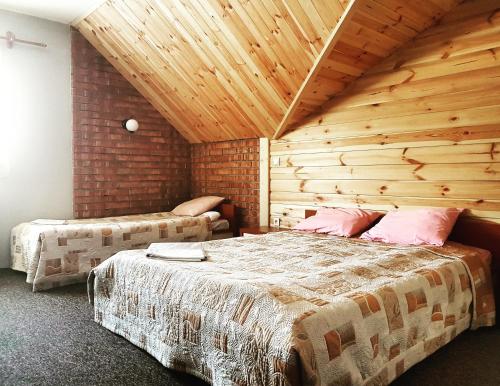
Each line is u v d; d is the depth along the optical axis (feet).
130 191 15.14
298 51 9.37
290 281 5.67
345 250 8.02
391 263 6.93
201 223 13.43
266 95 11.28
